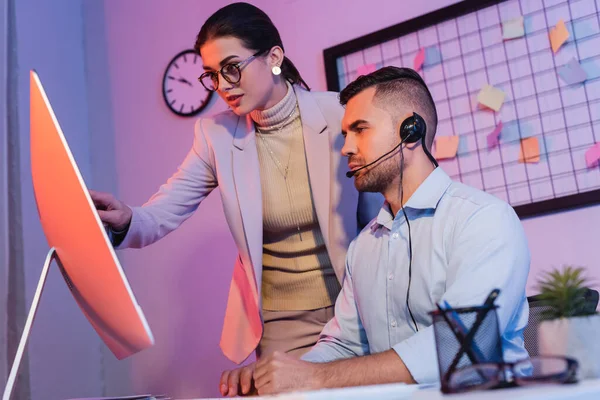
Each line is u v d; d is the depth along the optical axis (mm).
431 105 1589
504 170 2443
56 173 1021
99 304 1053
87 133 3369
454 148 2531
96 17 3439
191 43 3168
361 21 2777
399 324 1467
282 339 1984
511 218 1364
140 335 957
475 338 798
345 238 1856
